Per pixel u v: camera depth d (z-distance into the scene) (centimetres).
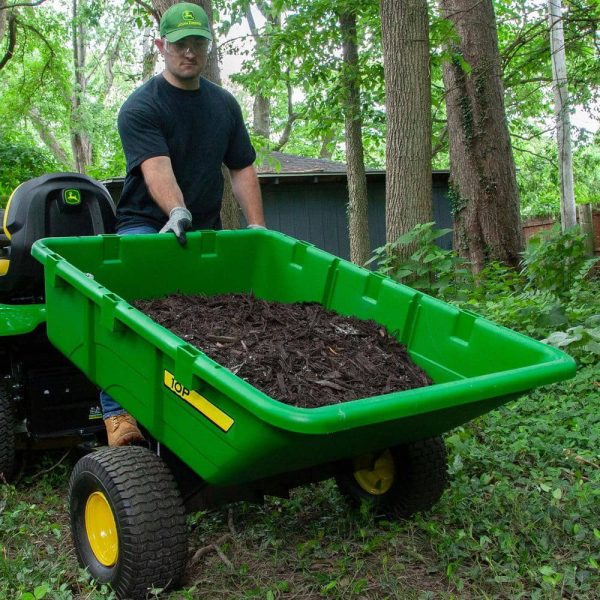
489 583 290
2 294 414
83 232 418
